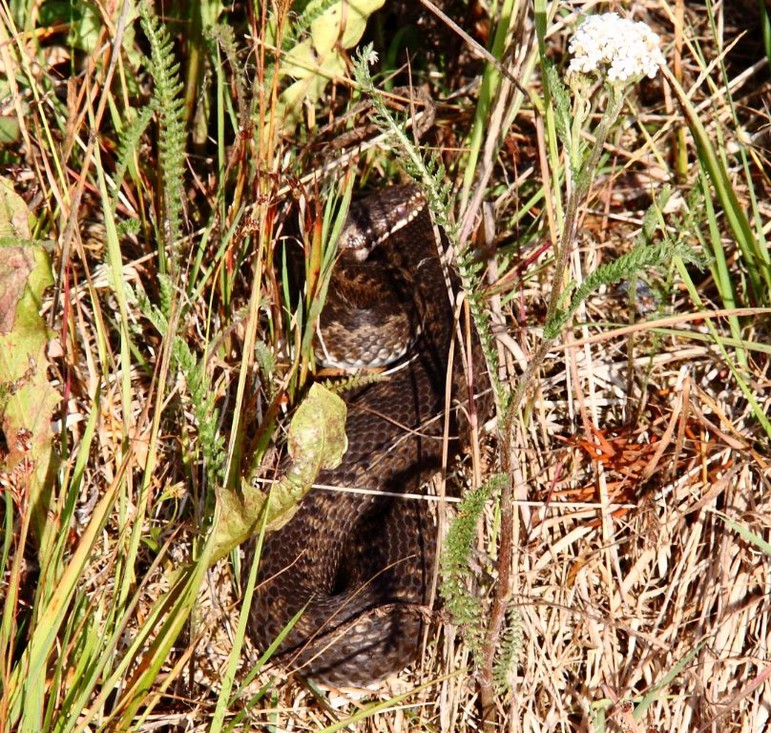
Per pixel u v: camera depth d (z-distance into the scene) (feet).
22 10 19.15
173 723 14.80
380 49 23.21
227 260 17.02
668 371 19.69
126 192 19.36
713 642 16.11
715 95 20.92
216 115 20.80
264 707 15.88
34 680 11.75
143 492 12.96
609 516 17.44
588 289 10.42
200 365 14.14
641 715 14.46
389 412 19.76
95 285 18.30
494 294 19.26
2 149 19.27
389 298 22.48
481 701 15.57
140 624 15.16
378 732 15.78
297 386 17.72
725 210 18.45
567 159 16.03
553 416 19.25
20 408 13.80
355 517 18.90
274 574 17.25
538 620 16.46
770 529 16.79
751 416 18.57
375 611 16.79
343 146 20.01
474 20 23.79
